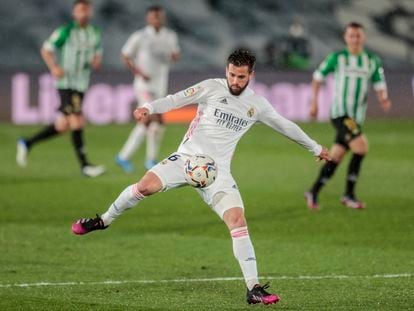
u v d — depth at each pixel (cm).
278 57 7969
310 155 5525
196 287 2586
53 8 8731
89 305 2344
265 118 2453
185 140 2461
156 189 2411
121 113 6819
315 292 2527
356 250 3145
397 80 7100
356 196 4212
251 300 2266
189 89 2431
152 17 5075
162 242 3259
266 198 4134
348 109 3909
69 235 3362
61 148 5759
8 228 3475
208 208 3903
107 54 8625
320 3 9138
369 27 9094
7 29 8562
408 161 5291
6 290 2517
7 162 5188
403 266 2889
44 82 6700
